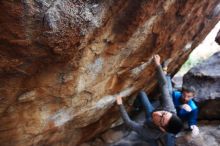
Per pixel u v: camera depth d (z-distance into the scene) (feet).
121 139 15.11
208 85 15.84
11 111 8.86
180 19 11.33
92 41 8.57
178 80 19.52
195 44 16.07
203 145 13.99
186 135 14.44
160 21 10.22
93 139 14.80
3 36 6.64
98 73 10.15
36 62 7.77
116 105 13.29
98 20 7.89
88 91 10.64
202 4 11.78
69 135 12.50
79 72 9.33
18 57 7.26
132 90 13.44
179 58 15.69
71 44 7.66
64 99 10.00
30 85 8.46
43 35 7.01
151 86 15.23
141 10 8.69
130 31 9.22
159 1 9.11
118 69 11.05
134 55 10.91
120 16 8.59
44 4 6.63
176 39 12.69
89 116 12.14
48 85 8.93
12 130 9.45
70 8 7.11
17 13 6.38
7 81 7.82
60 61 8.17
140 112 16.62
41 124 10.19
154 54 11.93
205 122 15.66
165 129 10.16
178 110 13.43
